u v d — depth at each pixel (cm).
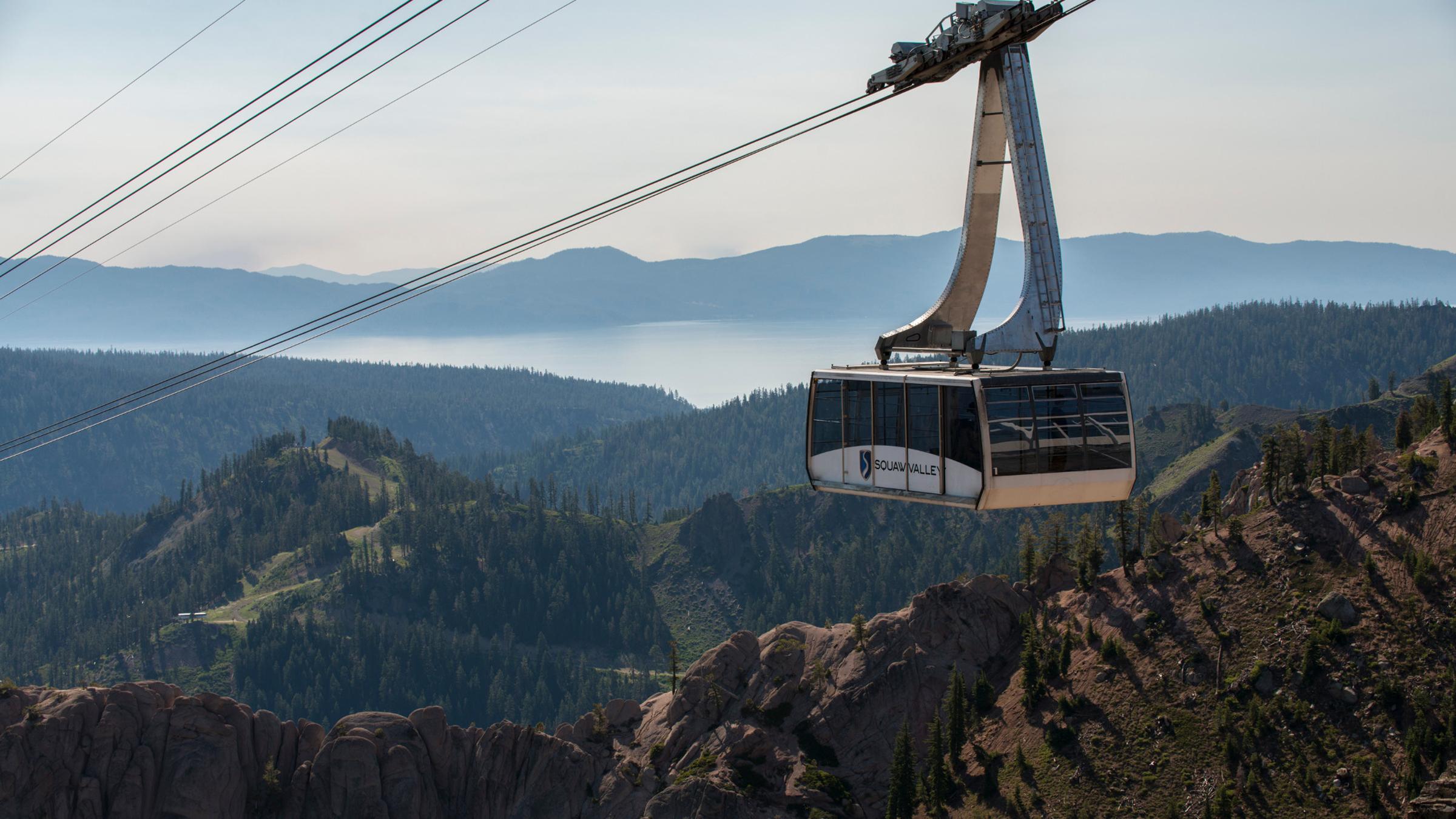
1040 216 3406
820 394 3959
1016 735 15975
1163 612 16712
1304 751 13862
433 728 17075
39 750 14700
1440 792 12212
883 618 18650
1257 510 18138
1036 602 18825
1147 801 14262
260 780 16025
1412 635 14462
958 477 3459
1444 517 15688
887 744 16988
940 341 3700
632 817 16400
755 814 15638
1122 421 3472
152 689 16050
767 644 18788
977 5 3316
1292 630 15338
